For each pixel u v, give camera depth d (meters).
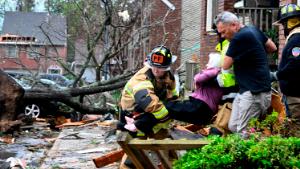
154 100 5.22
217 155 3.39
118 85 14.77
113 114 14.86
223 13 6.08
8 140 11.08
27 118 13.47
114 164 7.54
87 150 9.25
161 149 3.83
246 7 12.77
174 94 5.80
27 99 13.84
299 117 5.88
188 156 3.55
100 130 12.05
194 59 18.38
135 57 20.20
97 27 19.92
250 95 5.88
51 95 14.03
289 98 5.91
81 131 11.89
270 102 6.10
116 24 18.20
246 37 5.91
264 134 4.55
